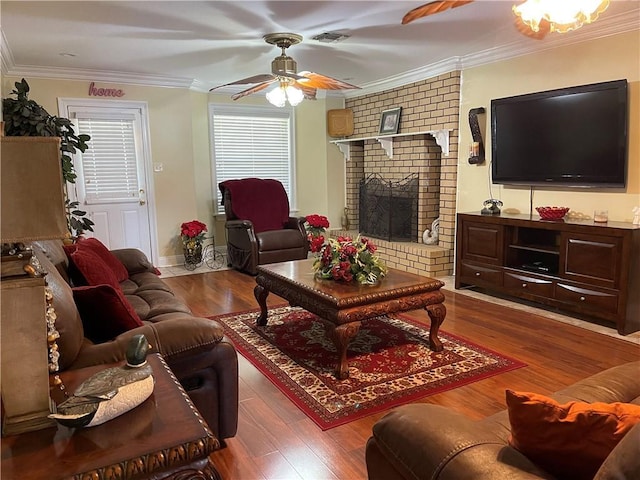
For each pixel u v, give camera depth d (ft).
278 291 10.88
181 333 6.26
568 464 3.32
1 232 3.53
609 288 11.23
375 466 4.15
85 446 3.76
